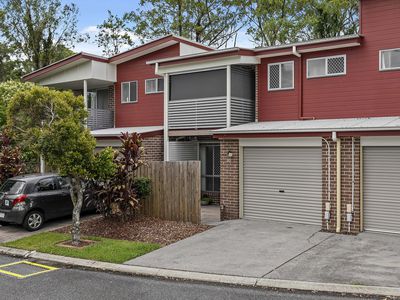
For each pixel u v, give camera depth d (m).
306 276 8.23
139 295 7.66
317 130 12.15
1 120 20.47
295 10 31.03
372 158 11.77
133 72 21.86
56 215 14.36
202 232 12.26
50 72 22.97
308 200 12.88
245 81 17.55
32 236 12.66
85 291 7.95
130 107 22.00
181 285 8.23
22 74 34.34
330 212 12.12
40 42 33.41
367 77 14.66
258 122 16.80
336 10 24.97
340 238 11.17
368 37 14.65
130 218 13.85
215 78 17.66
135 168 13.31
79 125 11.23
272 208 13.59
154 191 14.15
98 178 12.21
